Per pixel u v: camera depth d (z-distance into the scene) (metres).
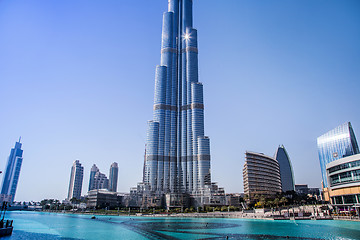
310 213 141.38
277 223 115.31
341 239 67.94
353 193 140.62
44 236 79.19
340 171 151.88
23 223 129.25
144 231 91.38
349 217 120.69
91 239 74.00
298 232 82.00
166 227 104.25
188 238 73.38
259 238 72.00
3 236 72.81
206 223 120.75
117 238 75.44
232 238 72.56
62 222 137.75
